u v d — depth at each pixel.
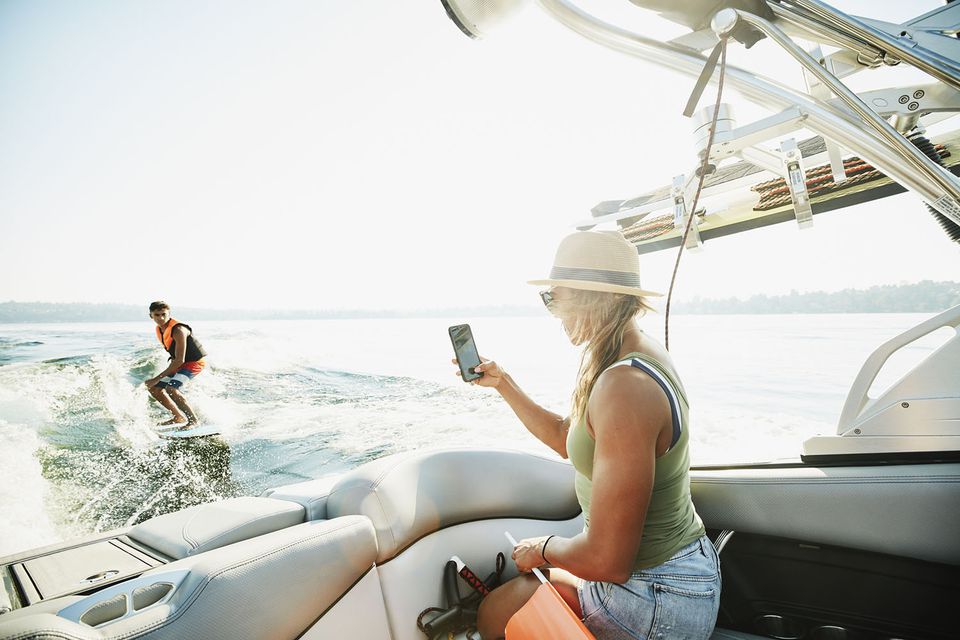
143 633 0.75
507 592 1.19
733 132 1.06
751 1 0.88
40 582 1.00
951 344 1.33
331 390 6.34
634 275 1.14
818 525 1.39
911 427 1.36
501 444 1.76
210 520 1.21
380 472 1.33
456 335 1.52
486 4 0.99
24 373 6.71
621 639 1.01
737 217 1.59
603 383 0.95
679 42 0.99
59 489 3.79
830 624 1.37
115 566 1.07
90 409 5.80
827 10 0.85
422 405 5.30
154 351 7.82
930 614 1.26
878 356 1.41
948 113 1.11
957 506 1.24
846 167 1.37
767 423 2.82
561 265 1.15
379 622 1.16
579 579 1.15
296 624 0.97
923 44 0.86
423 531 1.35
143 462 4.29
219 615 0.85
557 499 1.65
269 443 4.39
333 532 1.08
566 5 1.00
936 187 0.84
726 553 1.53
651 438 0.90
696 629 1.02
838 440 1.45
